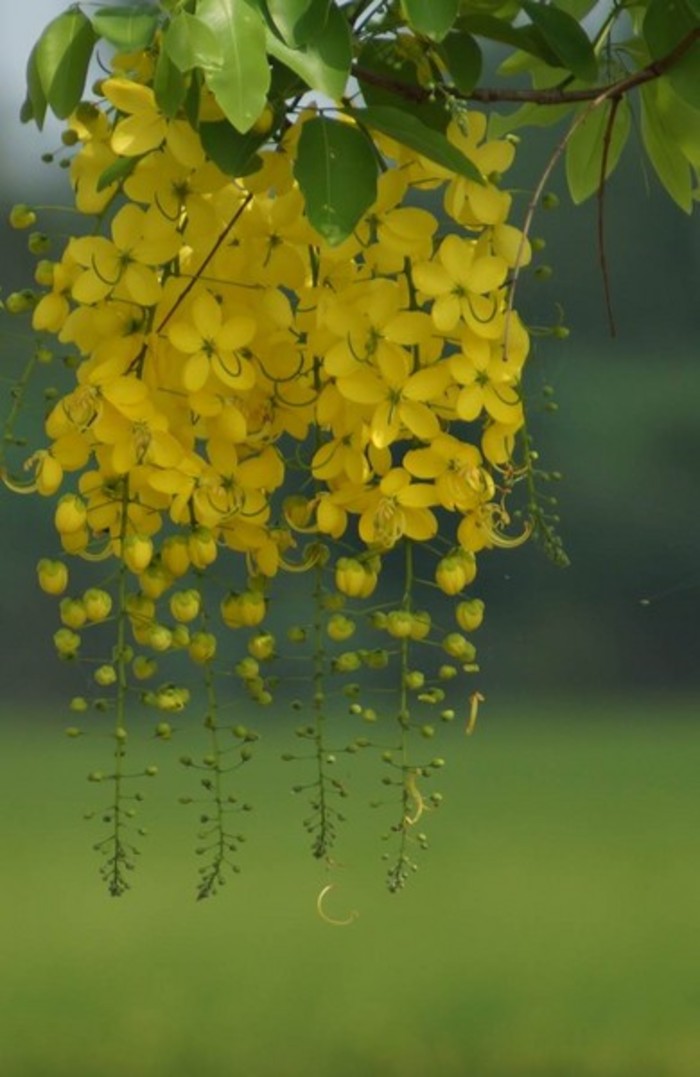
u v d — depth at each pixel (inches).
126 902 788.6
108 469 189.0
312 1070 581.0
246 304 189.6
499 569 1002.7
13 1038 604.1
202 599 189.6
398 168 190.2
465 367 188.7
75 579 837.2
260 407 190.2
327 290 189.3
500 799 994.7
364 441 189.0
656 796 1016.2
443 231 191.2
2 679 1012.5
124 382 187.8
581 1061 581.9
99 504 189.3
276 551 190.2
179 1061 588.4
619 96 191.5
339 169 186.9
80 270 189.6
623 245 881.5
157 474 188.2
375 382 188.5
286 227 189.3
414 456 189.0
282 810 915.4
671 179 201.5
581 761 1042.1
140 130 187.9
